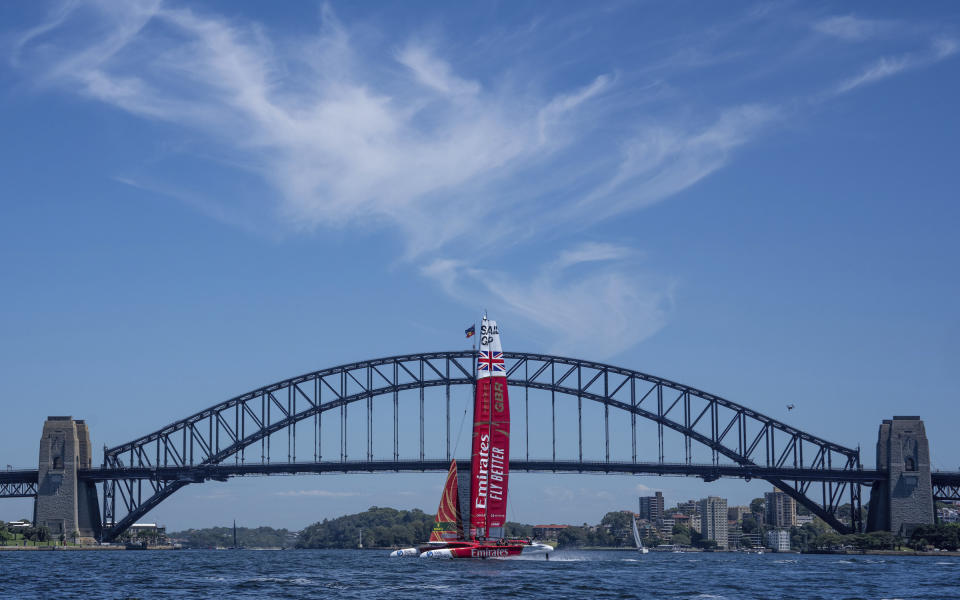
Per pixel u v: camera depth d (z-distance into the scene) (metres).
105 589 100.06
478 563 137.75
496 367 137.00
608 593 93.75
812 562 197.88
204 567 153.38
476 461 137.88
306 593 93.56
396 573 122.94
